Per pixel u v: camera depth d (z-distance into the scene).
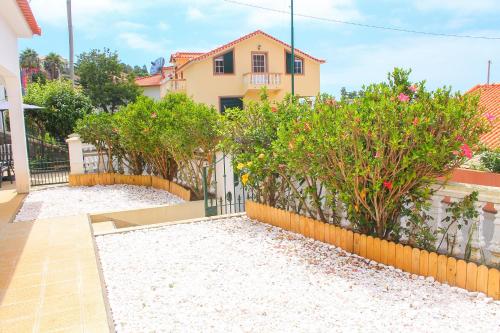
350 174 5.05
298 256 5.44
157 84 39.19
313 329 3.56
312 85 30.16
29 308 4.14
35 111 19.14
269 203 7.44
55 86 20.84
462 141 4.54
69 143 11.87
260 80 27.88
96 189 11.37
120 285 4.68
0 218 8.11
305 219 6.25
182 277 4.86
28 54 59.00
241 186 8.61
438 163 4.66
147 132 10.48
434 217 5.22
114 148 12.21
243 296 4.28
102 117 12.06
